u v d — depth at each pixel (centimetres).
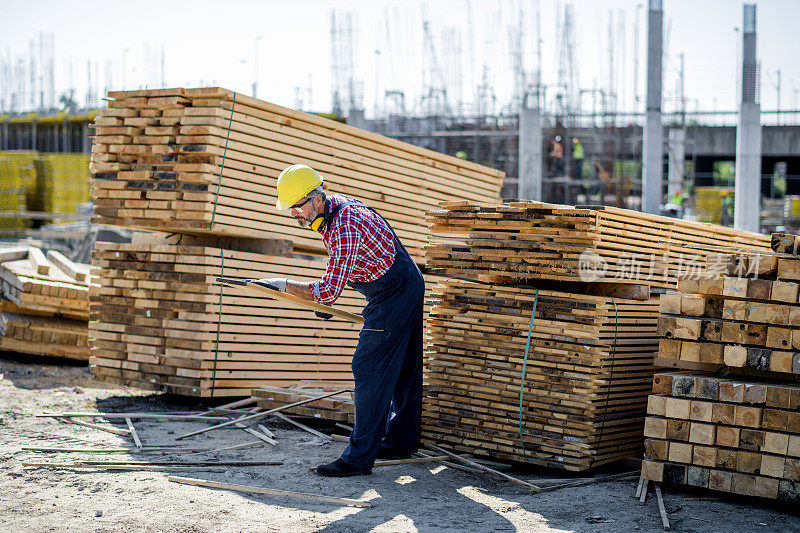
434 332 587
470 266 570
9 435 561
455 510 434
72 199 2405
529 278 552
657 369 604
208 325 680
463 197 965
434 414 577
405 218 866
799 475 427
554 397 531
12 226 2319
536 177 1922
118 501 420
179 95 666
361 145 806
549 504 454
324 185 764
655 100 1714
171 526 381
